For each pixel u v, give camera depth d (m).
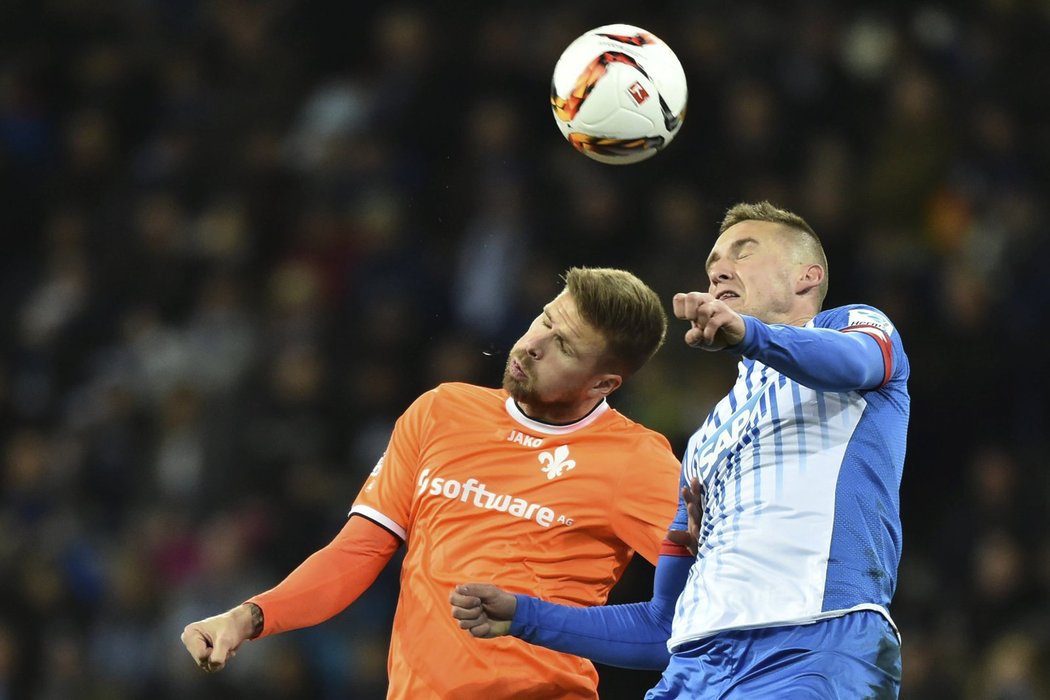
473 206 41.06
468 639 16.66
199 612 36.75
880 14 43.56
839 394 15.04
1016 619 34.75
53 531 39.88
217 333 41.75
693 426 34.50
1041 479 36.12
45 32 50.59
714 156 39.56
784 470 14.95
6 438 43.62
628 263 39.06
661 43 17.75
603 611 16.25
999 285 39.03
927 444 38.28
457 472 17.31
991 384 37.62
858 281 37.94
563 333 17.12
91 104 48.81
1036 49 43.41
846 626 14.52
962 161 40.69
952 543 35.88
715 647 14.88
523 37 43.25
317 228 42.78
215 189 45.47
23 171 48.28
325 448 38.66
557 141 41.97
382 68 45.94
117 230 45.38
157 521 38.44
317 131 45.56
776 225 16.17
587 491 17.08
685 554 16.20
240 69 47.44
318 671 36.41
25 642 38.47
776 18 42.41
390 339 40.00
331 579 17.14
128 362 42.47
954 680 34.16
